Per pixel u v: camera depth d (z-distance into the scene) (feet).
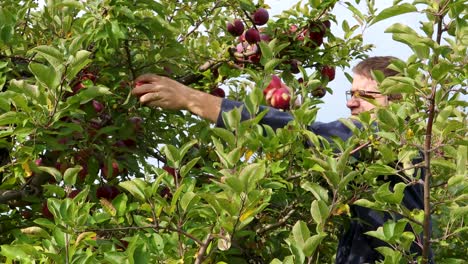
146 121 13.80
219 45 15.48
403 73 9.17
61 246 9.21
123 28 11.27
